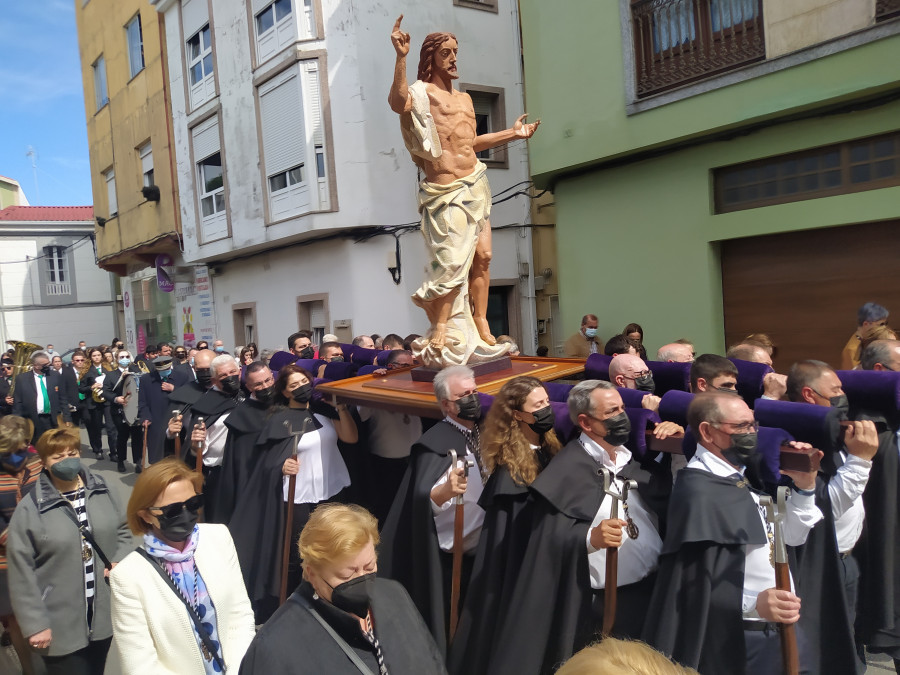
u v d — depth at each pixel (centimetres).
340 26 1177
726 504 260
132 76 1780
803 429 266
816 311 732
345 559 197
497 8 1275
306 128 1180
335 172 1177
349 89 1182
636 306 873
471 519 357
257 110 1298
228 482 500
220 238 1474
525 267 1273
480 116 1270
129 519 259
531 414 320
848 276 705
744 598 259
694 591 256
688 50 779
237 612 269
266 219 1305
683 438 293
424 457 368
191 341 1775
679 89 773
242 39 1316
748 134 748
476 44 1252
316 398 493
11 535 316
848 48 645
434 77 476
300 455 465
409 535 371
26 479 398
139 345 2112
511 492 314
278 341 1438
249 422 491
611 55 838
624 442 303
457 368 369
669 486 324
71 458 325
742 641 251
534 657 286
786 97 692
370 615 208
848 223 683
